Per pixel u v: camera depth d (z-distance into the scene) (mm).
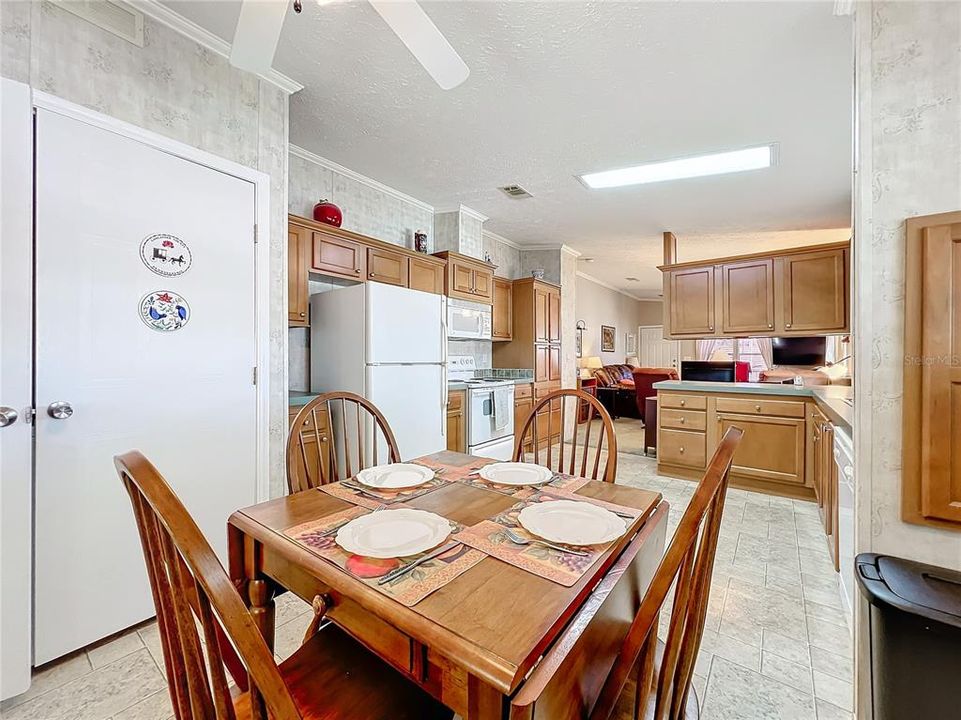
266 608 1111
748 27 1854
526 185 3701
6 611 1403
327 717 871
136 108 1724
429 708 899
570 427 6141
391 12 1278
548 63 2100
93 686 1455
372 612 780
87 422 1604
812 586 2096
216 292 1979
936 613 934
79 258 1578
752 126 2695
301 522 1125
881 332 1255
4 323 1399
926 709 943
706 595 821
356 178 3525
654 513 1239
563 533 1038
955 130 1165
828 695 1435
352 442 2838
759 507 3223
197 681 609
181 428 1862
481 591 815
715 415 3789
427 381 3242
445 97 2402
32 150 1469
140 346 1740
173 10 1769
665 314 4562
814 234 5227
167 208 1814
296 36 1912
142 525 645
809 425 3344
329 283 3391
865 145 1270
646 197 3953
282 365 2250
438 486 1411
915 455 1197
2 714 1346
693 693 1063
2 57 1426
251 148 2113
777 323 3988
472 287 4379
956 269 1134
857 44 1302
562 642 718
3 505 1400
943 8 1177
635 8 1756
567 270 6098
